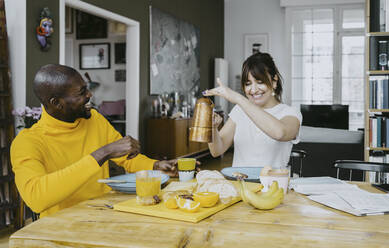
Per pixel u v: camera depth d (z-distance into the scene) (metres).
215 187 1.28
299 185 1.50
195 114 1.43
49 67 1.39
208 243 0.93
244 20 9.10
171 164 1.67
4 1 3.34
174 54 6.43
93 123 1.66
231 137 2.12
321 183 1.56
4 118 3.02
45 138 1.47
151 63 5.60
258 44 9.01
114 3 4.63
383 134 3.69
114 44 7.49
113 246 0.92
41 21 3.45
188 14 7.07
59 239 0.97
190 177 1.57
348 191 1.39
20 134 1.43
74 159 1.54
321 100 8.51
